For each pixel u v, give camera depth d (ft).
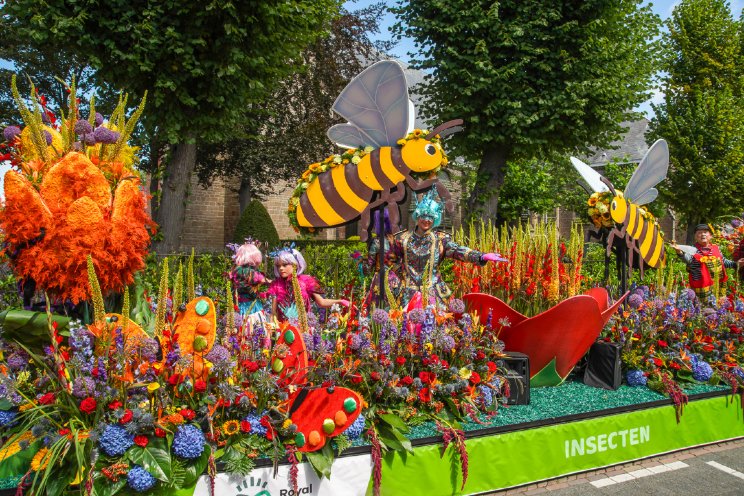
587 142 39.78
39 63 50.90
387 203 13.55
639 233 17.29
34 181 9.81
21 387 9.26
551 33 35.06
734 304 17.89
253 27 28.96
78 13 26.04
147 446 8.42
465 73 34.58
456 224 65.92
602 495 11.50
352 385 10.88
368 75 12.53
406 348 11.95
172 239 31.71
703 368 15.28
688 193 60.90
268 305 14.44
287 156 55.42
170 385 9.16
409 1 37.01
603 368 14.88
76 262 9.66
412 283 14.32
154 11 26.81
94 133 10.31
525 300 16.30
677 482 12.19
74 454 8.18
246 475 9.00
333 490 9.68
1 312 9.44
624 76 37.93
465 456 10.68
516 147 36.35
